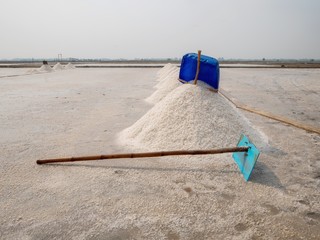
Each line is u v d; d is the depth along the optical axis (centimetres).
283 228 187
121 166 292
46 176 268
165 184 251
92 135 417
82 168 288
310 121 529
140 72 2238
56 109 634
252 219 197
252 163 259
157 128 367
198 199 224
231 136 347
